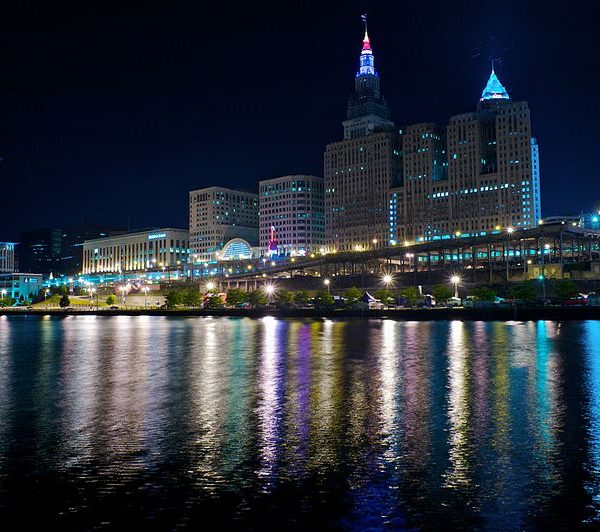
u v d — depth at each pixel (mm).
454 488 25359
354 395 45688
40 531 21766
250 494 24906
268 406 41844
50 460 29500
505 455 29641
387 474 27062
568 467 27797
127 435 34062
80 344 97250
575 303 152375
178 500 24359
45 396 47125
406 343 87750
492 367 60344
